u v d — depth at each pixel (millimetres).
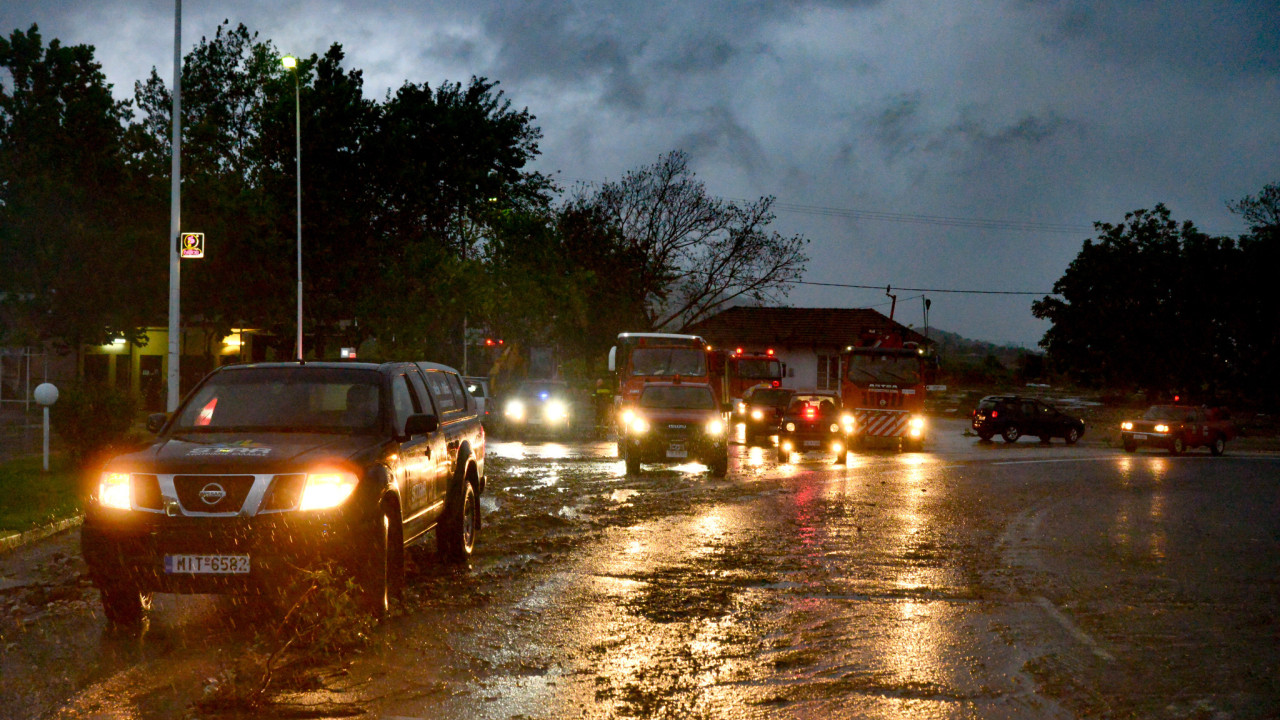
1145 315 56781
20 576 9148
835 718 5375
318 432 8039
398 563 7875
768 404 31188
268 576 6957
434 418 8438
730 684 5977
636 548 11008
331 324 40750
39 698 5543
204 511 7000
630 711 5426
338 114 39438
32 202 27828
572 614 7750
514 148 44469
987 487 19344
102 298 30125
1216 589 9352
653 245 53688
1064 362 60094
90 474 16312
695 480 18953
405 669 6156
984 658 6695
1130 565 10664
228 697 5469
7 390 38094
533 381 33375
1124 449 33938
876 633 7344
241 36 48125
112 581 6988
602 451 25531
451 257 38750
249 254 35281
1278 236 55812
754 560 10414
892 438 31234
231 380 8617
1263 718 5477
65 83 29031
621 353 27703
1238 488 20422
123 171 30109
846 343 60062
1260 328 55375
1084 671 6402
